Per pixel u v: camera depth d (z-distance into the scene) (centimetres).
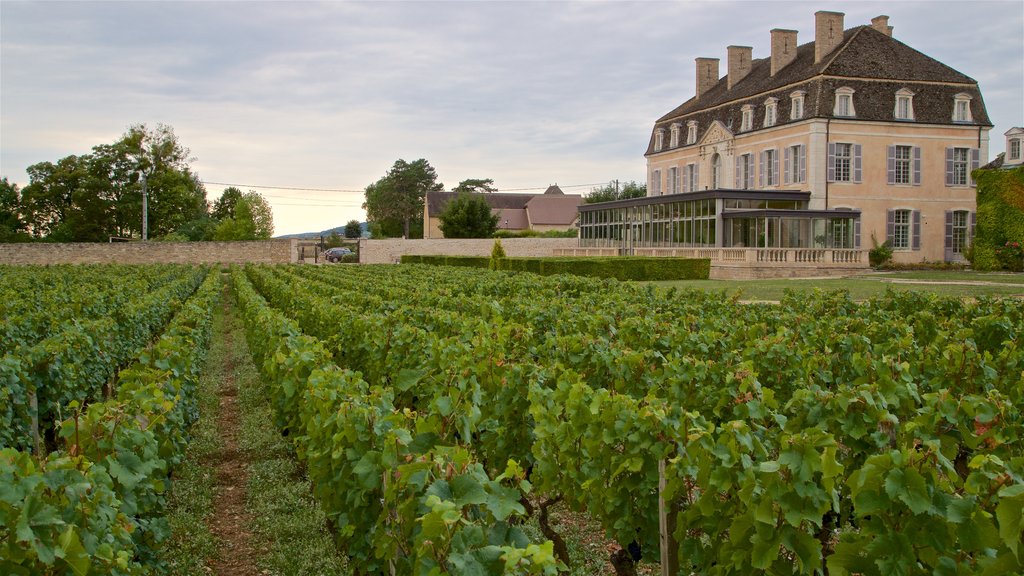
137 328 1334
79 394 872
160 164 7088
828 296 1318
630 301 1380
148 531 512
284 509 693
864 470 340
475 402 580
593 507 527
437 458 366
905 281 3067
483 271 2855
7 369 704
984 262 3925
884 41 4428
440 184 11169
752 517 380
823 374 755
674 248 4191
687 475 444
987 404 516
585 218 5344
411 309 1172
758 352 766
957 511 317
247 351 1647
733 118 4847
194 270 3594
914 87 4309
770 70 4828
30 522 307
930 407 521
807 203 4128
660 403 495
